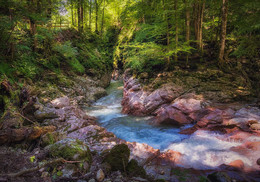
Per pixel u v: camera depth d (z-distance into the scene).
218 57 8.41
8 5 5.08
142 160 3.44
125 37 15.16
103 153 3.57
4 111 4.17
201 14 8.99
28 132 3.66
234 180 2.64
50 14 8.77
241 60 9.05
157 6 8.20
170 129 5.73
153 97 7.24
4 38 5.89
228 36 10.24
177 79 7.64
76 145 3.17
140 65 9.44
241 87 7.15
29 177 2.42
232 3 7.98
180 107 6.17
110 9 18.17
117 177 2.67
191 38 10.39
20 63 7.06
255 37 7.71
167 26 8.08
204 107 5.96
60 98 6.89
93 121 6.70
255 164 3.13
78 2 14.14
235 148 3.82
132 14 12.23
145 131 5.68
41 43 9.12
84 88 10.40
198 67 8.40
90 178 2.59
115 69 17.22
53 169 2.68
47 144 3.65
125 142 4.32
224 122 5.00
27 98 5.25
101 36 17.03
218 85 7.15
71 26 14.80
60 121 5.25
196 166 3.24
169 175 2.94
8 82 4.90
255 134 4.20
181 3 8.15
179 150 4.08
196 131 5.04
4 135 3.27
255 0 5.32
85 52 13.25
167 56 8.15
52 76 8.76
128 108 7.89
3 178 2.17
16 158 2.90
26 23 8.16
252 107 5.57
